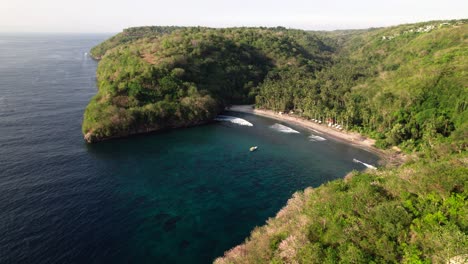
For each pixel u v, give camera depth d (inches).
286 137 5059.1
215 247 2329.0
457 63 5182.1
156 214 2753.4
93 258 2178.9
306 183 3472.0
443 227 1406.3
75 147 4222.4
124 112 4953.3
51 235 2390.5
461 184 1636.3
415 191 1760.6
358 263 1355.8
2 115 5231.3
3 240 2299.5
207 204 2955.2
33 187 3095.5
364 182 2046.0
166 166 3823.8
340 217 1712.6
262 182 3467.0
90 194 3038.9
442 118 4222.4
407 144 4224.9
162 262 2162.9
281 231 1903.3
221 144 4702.3
